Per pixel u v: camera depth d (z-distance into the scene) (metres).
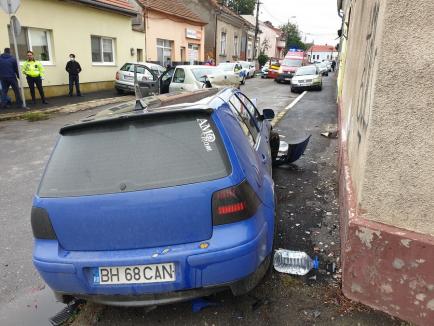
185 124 2.44
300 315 2.65
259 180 2.67
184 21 25.22
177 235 2.27
